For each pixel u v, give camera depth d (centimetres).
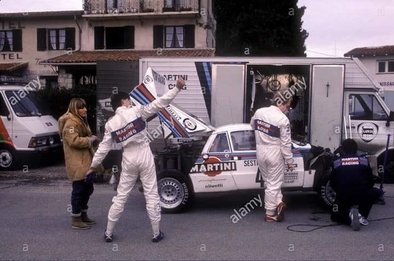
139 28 2641
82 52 2623
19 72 2703
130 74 1197
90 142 674
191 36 2592
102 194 966
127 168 609
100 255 578
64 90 1638
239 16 2603
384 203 861
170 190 798
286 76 1211
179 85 603
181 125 860
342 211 707
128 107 627
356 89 1112
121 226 713
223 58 1148
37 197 944
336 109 1107
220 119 1146
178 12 2550
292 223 727
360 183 693
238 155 789
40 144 1285
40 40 2725
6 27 2755
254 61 1136
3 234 675
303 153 786
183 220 751
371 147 1095
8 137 1270
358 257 565
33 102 1392
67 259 564
